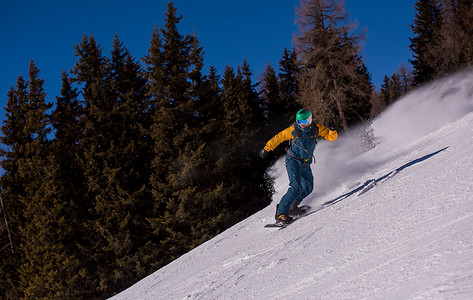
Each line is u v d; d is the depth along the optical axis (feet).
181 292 11.49
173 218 60.34
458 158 11.07
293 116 104.68
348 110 61.41
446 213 6.58
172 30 69.26
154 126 64.80
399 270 4.91
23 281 61.31
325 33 59.57
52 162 63.82
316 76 59.47
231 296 8.12
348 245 7.46
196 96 69.05
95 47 79.10
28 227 61.72
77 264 58.18
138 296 14.80
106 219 61.05
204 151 64.90
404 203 8.75
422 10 117.19
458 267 4.13
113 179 62.54
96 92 71.15
